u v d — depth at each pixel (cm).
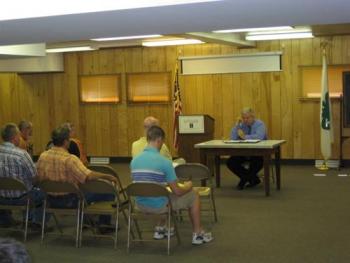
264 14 347
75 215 507
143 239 479
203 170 514
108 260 424
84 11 300
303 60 915
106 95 1039
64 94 1065
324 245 448
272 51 927
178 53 980
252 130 720
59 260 427
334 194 663
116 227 457
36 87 1082
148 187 420
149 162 434
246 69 945
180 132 812
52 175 460
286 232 492
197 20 367
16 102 1098
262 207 598
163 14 324
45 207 470
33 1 307
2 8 314
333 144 908
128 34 470
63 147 468
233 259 417
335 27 760
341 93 901
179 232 501
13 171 477
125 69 1019
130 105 1024
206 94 971
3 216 516
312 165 923
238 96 955
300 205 604
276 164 701
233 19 369
